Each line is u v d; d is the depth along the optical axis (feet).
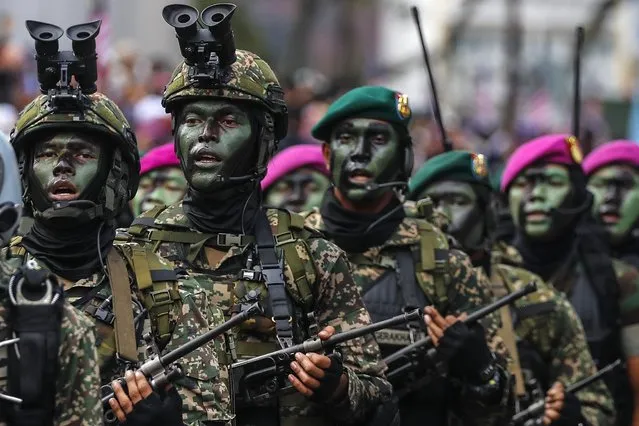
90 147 45.55
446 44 228.43
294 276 50.26
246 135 50.42
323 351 48.78
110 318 45.50
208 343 47.37
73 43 45.62
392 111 59.11
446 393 58.90
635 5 245.04
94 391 39.42
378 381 50.47
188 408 46.32
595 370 67.26
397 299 58.39
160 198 66.69
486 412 58.65
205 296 47.88
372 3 245.86
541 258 72.54
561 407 63.52
